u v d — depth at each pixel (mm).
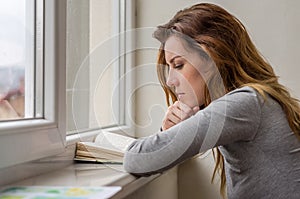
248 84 1188
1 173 933
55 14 1139
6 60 1038
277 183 1119
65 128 1196
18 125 980
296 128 1150
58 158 1177
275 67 1705
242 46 1254
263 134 1127
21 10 1111
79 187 914
